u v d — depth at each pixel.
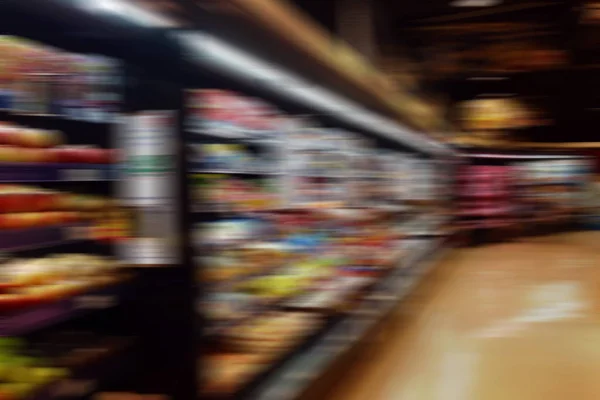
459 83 11.20
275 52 2.55
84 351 2.01
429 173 8.92
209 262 2.47
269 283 3.25
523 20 7.77
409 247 6.21
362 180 5.45
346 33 6.29
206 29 2.01
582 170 13.50
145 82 2.11
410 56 8.89
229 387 2.35
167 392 2.11
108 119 2.12
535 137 14.94
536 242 11.77
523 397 3.40
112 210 2.20
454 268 8.46
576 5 7.26
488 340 4.62
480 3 7.14
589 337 4.71
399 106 5.30
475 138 11.66
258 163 3.55
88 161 2.13
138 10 1.78
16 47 1.94
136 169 2.13
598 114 13.46
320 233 4.11
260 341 2.82
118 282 2.12
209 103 2.91
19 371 1.74
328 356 3.21
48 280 1.91
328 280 3.76
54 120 2.36
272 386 2.59
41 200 1.95
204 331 2.26
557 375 3.79
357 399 3.35
